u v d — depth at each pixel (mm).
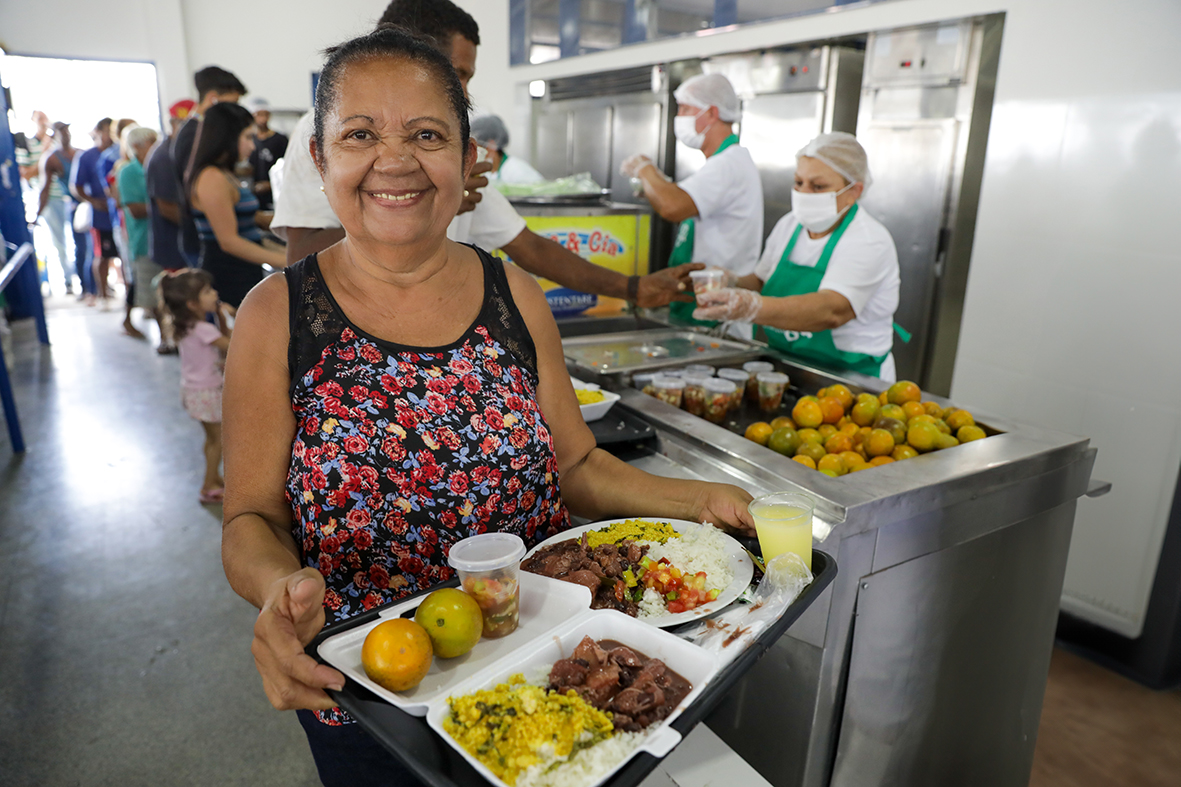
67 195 7262
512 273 1138
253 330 980
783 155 3523
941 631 1470
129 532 2984
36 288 5480
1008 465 1448
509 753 695
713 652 863
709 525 1137
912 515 1335
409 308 1025
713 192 3029
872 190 3127
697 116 3109
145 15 6992
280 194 1732
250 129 3346
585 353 2215
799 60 3363
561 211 2605
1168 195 2223
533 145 5449
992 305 2756
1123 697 2328
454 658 865
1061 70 2447
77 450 3764
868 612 1339
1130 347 2363
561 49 4992
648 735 731
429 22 1580
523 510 1087
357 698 772
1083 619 2537
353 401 978
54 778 1842
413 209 938
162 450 3785
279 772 1883
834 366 2252
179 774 1868
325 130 932
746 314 2199
